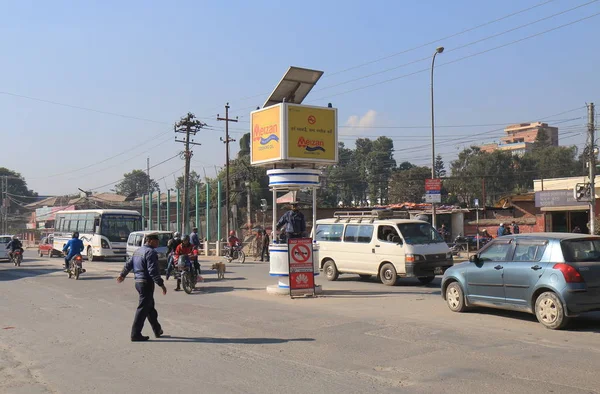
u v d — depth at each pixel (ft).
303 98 53.36
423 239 56.39
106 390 21.48
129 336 32.07
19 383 22.86
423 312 37.40
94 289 58.23
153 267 30.73
